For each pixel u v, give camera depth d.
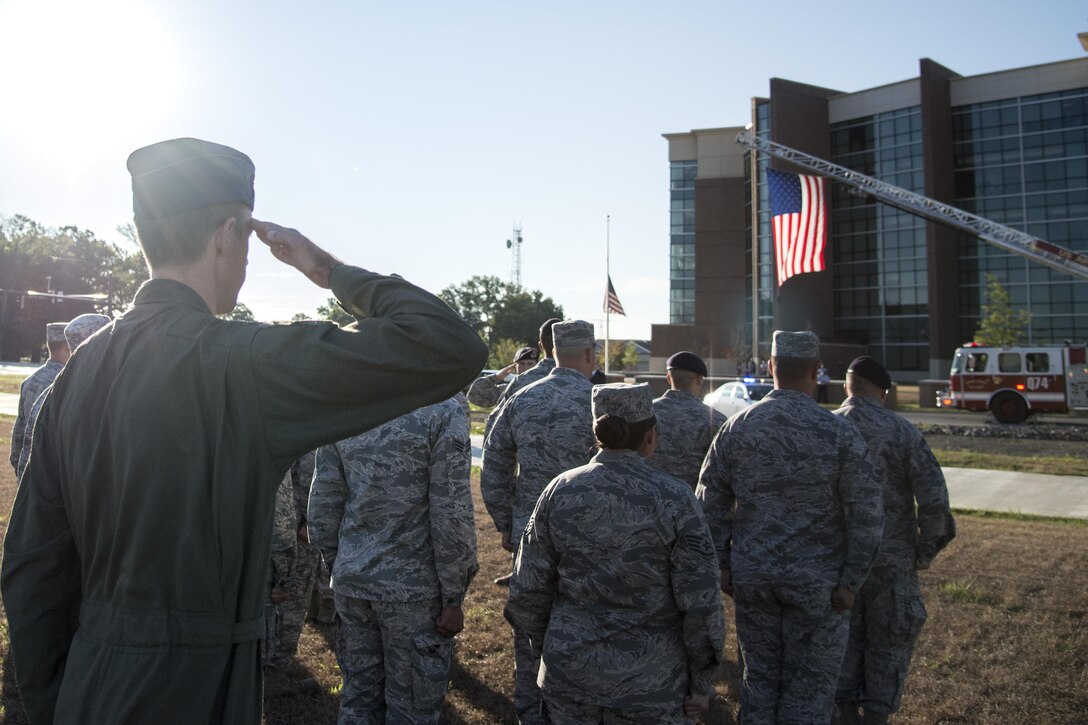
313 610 5.77
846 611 3.42
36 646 1.43
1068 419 28.09
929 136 53.44
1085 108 50.91
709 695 2.73
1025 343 46.25
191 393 1.36
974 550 7.67
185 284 1.48
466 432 3.42
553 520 2.71
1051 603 6.02
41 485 1.48
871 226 56.78
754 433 3.53
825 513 3.40
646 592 2.61
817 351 3.62
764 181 56.50
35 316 82.69
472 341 1.44
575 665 2.62
